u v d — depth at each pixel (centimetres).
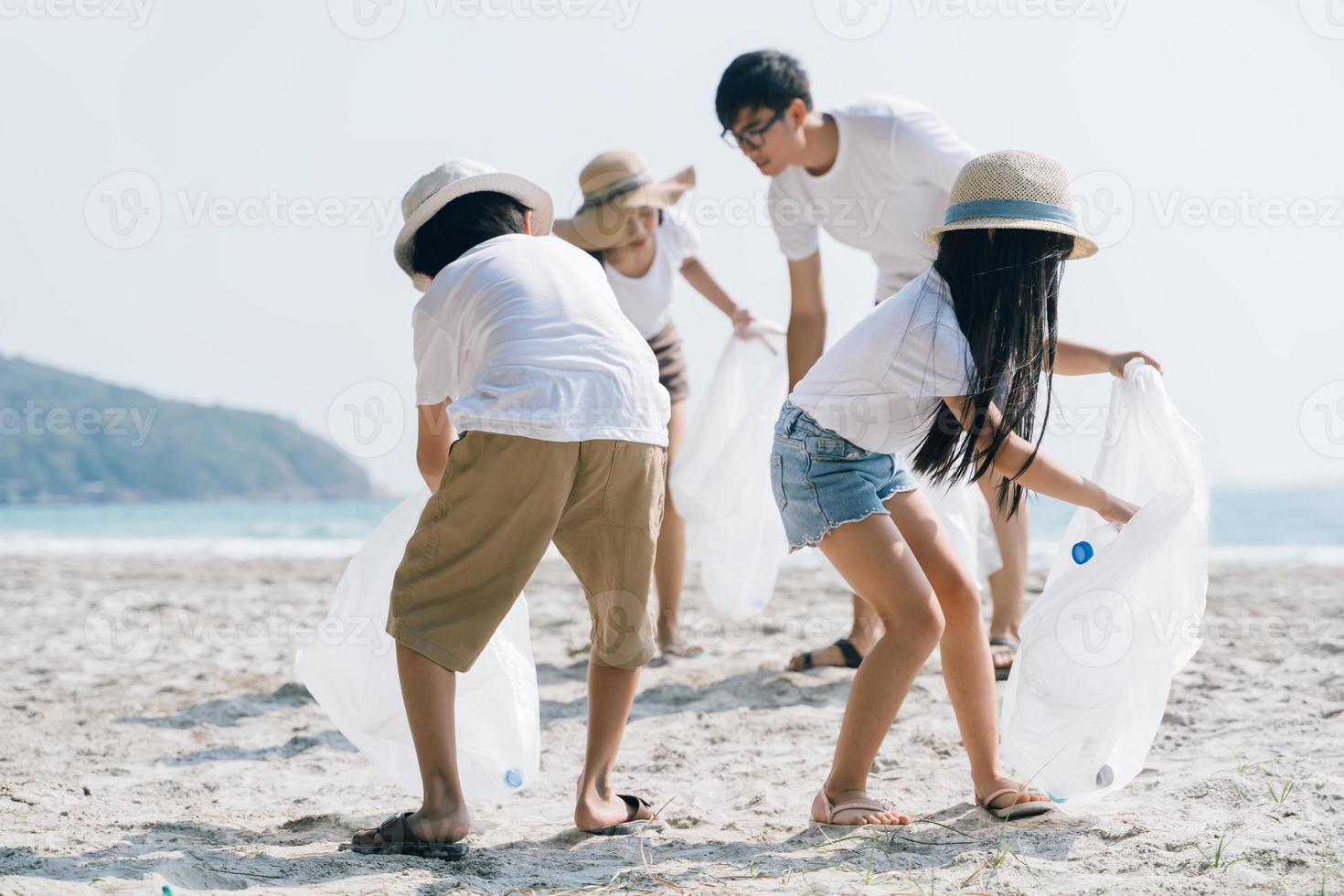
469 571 254
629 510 266
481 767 284
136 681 495
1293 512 2019
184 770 353
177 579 944
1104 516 270
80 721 418
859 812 273
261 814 302
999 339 259
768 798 305
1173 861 235
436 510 255
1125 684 262
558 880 237
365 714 283
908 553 268
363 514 2658
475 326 262
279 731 405
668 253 460
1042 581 734
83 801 311
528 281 264
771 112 379
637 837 274
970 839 258
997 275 260
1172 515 268
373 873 239
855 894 222
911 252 396
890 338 264
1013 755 269
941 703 404
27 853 250
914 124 382
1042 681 266
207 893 224
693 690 443
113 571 1023
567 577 862
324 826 288
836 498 270
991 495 379
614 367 263
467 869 246
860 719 273
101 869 240
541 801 318
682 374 478
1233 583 791
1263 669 448
